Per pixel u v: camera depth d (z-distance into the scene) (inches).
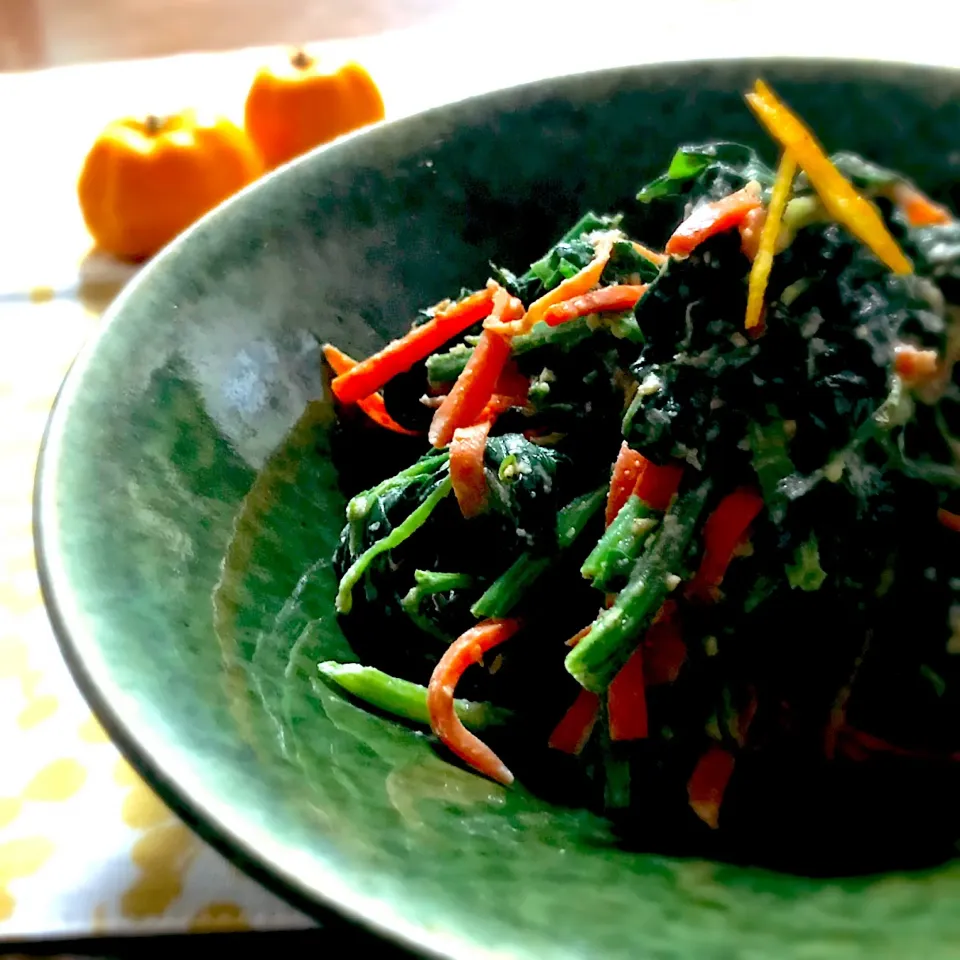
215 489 13.3
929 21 22.7
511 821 12.0
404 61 24.6
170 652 11.4
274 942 12.1
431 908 9.8
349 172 15.3
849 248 12.6
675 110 15.9
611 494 13.2
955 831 12.1
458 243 16.0
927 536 12.7
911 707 13.0
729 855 11.9
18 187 21.9
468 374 14.3
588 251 15.1
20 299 19.3
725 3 24.9
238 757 10.7
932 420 12.6
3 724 13.9
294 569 13.7
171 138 19.4
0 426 17.1
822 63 15.8
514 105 15.9
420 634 14.1
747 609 12.8
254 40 28.0
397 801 11.4
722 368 12.7
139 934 12.2
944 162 15.6
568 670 12.6
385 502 14.3
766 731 13.1
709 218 12.6
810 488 12.5
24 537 15.7
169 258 14.0
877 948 9.9
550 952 9.6
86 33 29.3
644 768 12.9
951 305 12.5
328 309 15.1
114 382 12.9
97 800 13.1
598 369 14.1
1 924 12.3
